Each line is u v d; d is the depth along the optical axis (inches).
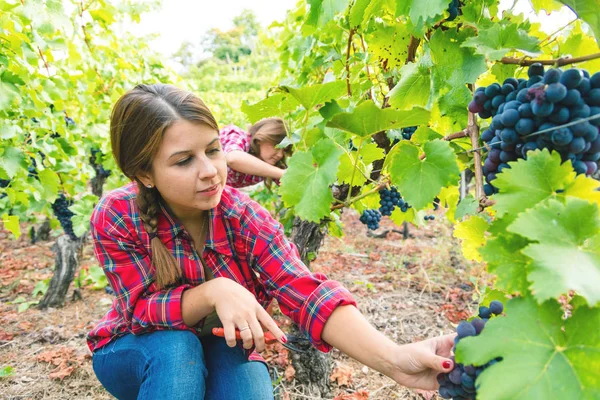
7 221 116.0
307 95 53.5
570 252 29.8
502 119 38.4
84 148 179.3
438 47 55.9
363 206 92.7
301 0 126.9
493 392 28.5
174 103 51.4
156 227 57.1
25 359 126.3
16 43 98.0
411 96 62.7
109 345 61.0
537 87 35.3
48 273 210.4
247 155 98.4
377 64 82.7
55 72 126.6
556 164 34.5
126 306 57.3
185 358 53.3
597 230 30.3
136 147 52.1
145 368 54.6
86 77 157.4
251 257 59.8
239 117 346.6
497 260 33.9
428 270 182.9
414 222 91.4
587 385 27.3
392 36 69.3
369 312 143.9
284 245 60.0
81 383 112.6
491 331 31.2
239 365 59.9
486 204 45.5
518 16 60.4
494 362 32.7
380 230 255.6
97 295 180.9
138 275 57.2
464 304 147.9
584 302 30.8
